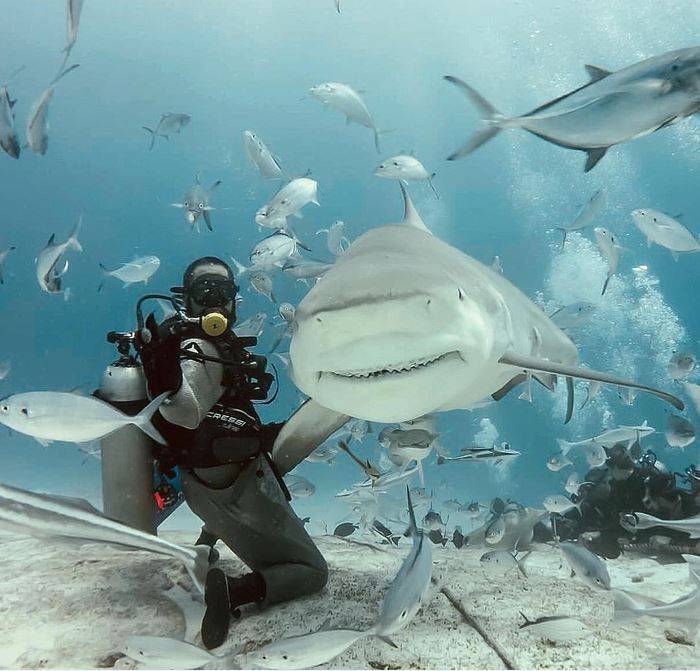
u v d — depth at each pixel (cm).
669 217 695
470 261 384
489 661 256
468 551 531
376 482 497
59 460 3428
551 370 312
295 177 777
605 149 243
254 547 327
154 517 363
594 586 322
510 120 247
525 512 512
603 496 743
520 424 4997
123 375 347
